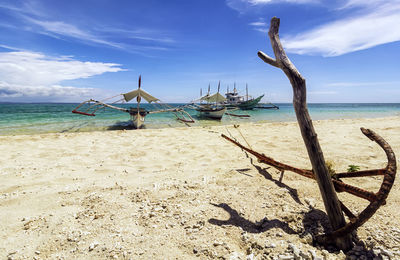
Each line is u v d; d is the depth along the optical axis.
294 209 2.95
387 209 3.00
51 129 15.81
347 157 5.87
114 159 6.37
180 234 2.51
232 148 7.63
